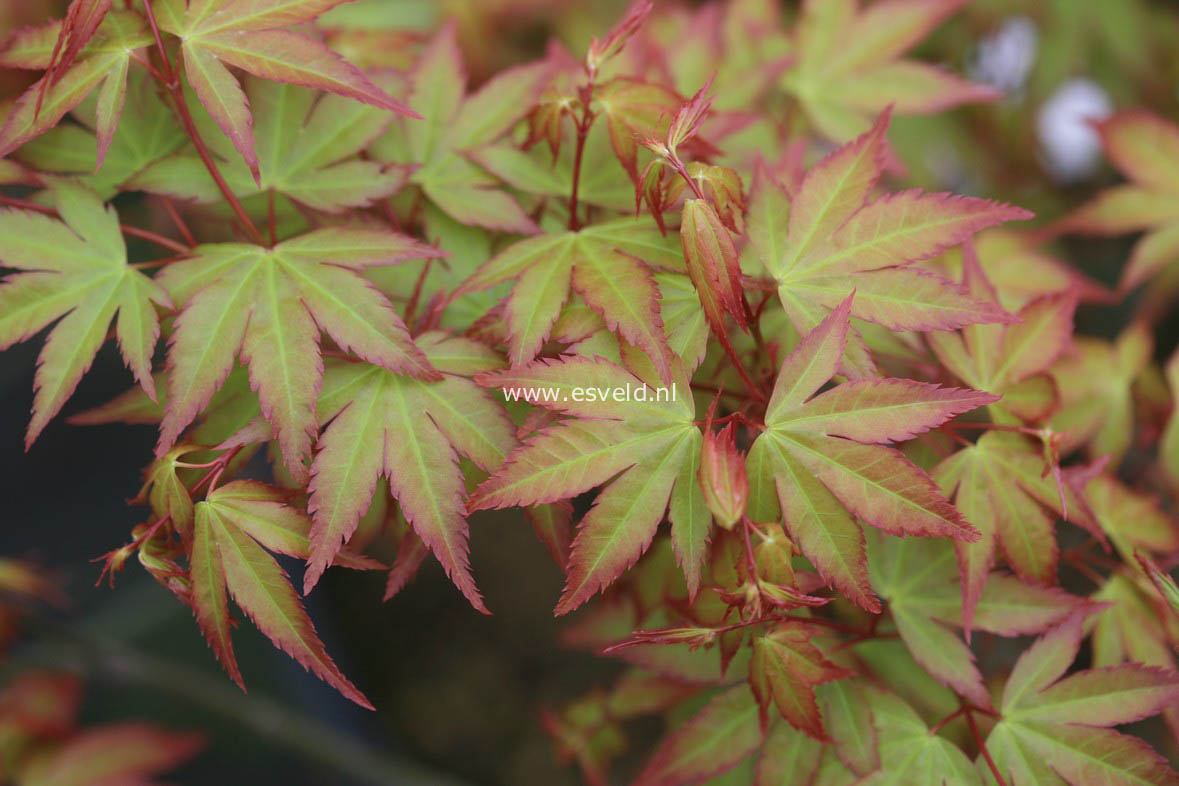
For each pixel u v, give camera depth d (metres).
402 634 0.79
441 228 0.39
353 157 0.38
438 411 0.36
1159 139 0.46
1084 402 0.42
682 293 0.36
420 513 0.36
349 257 0.36
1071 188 0.70
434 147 0.39
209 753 0.71
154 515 0.36
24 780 0.47
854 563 0.35
